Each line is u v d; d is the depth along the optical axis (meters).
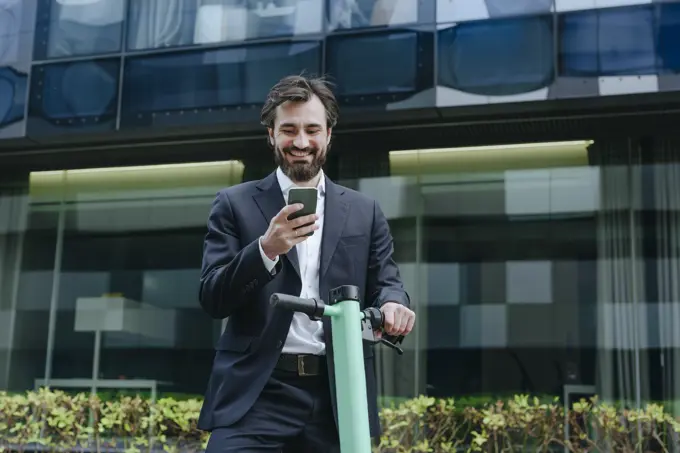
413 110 4.67
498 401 4.57
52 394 5.06
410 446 4.57
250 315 1.66
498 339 4.66
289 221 1.46
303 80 1.70
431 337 4.73
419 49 4.71
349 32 4.82
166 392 5.00
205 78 4.97
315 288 1.71
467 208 4.84
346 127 4.94
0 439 4.95
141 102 5.03
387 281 1.77
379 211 1.85
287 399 1.64
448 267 4.79
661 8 4.43
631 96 4.41
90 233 5.34
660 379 4.46
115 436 4.88
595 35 4.49
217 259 1.67
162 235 5.23
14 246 5.41
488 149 4.88
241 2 5.00
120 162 5.36
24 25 5.26
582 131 4.77
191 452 4.77
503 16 4.63
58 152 5.36
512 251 4.74
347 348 1.33
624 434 4.41
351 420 1.30
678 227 4.59
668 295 4.53
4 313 5.33
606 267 4.62
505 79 4.57
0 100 5.21
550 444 4.48
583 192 4.73
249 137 5.07
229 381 1.64
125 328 5.16
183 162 5.27
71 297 5.27
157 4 5.12
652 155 4.68
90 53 5.15
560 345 4.59
